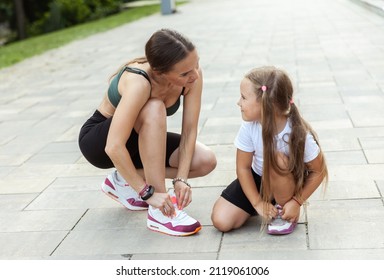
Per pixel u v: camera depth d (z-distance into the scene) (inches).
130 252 138.3
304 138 133.0
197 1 1082.7
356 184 167.0
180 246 138.9
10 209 171.8
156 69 132.1
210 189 173.3
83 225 156.3
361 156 191.0
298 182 136.3
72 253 140.3
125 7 1252.5
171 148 152.9
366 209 150.0
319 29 525.3
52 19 1133.1
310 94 285.6
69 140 243.6
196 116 149.3
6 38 1173.1
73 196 178.1
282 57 398.0
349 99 269.0
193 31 608.4
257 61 392.8
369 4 625.0
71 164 210.5
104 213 162.9
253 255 131.6
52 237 150.3
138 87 135.0
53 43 645.3
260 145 135.4
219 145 216.5
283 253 131.3
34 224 159.5
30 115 297.6
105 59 475.2
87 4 1181.7
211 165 155.6
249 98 132.0
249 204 142.9
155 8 1075.9
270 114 129.9
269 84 129.6
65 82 385.7
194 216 154.9
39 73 434.6
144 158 140.9
